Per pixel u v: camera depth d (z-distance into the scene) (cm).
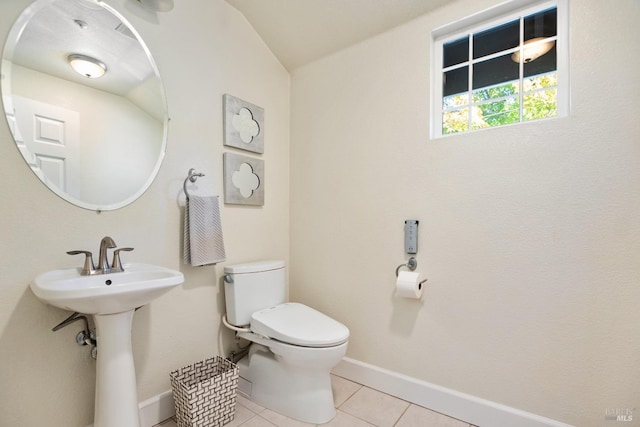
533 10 145
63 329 124
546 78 144
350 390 179
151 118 152
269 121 213
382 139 182
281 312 174
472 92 162
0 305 110
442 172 162
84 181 130
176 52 162
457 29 164
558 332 133
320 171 211
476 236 152
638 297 118
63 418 124
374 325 184
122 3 142
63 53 126
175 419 153
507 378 143
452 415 155
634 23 119
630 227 120
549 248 135
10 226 112
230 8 190
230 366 162
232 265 187
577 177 129
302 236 220
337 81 202
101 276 122
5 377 112
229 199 185
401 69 175
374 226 185
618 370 122
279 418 153
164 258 155
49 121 122
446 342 159
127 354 121
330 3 177
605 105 124
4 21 112
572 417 130
